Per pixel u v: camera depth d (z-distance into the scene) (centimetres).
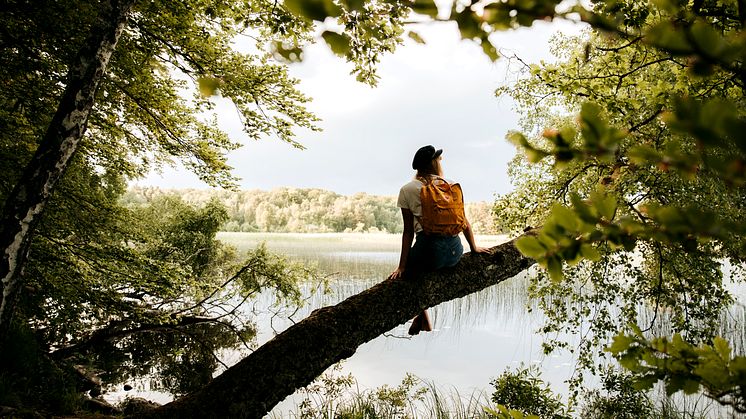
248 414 247
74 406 494
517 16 53
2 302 276
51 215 529
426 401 758
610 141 49
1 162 474
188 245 1304
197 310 1033
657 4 47
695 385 76
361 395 752
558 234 60
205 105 564
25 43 458
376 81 305
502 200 601
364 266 2617
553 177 532
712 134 34
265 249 1073
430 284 297
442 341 1214
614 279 613
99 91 514
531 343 1167
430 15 55
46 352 729
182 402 249
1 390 420
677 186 398
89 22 459
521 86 564
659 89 294
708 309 564
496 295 1711
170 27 504
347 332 272
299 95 543
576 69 383
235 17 488
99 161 627
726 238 48
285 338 269
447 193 289
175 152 615
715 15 160
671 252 490
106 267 539
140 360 1011
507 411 126
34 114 505
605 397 643
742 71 40
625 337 83
